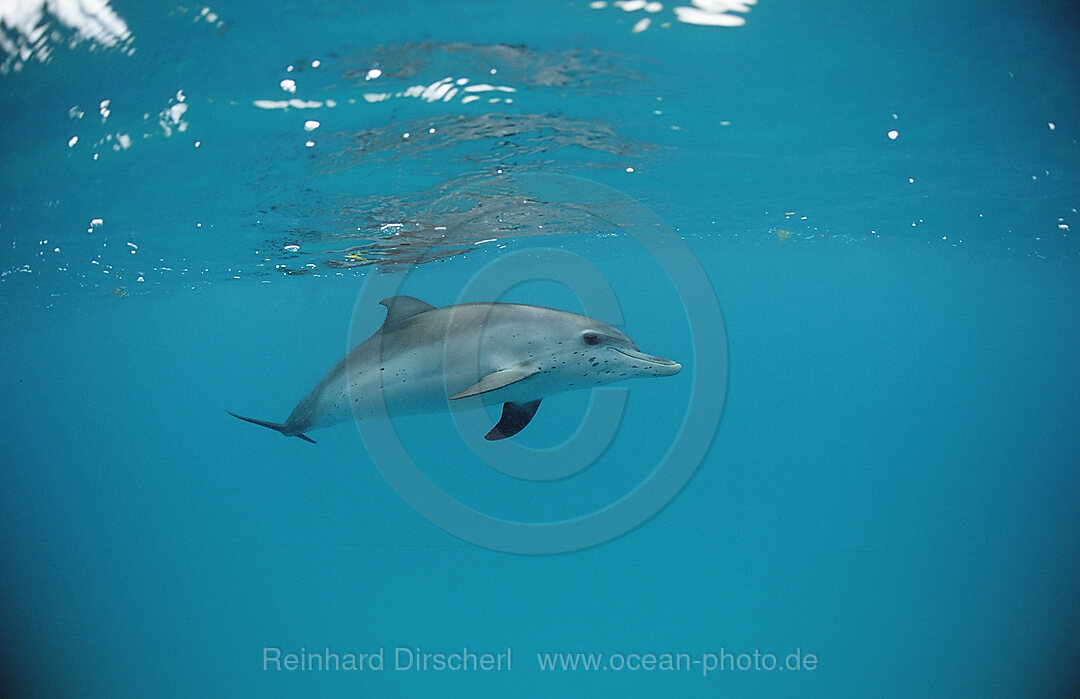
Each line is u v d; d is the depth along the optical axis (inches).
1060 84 124.0
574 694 150.8
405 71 114.0
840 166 156.7
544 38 109.2
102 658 160.6
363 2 107.0
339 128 125.7
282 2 107.4
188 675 155.3
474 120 127.3
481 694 151.4
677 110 127.0
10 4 111.7
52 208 149.0
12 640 166.2
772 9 109.2
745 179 166.1
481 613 177.2
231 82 115.5
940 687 150.9
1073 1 114.0
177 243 181.8
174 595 185.9
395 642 166.2
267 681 154.7
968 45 116.0
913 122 134.0
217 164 133.9
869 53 115.1
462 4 105.9
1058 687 149.6
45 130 121.9
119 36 112.7
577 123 130.6
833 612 175.5
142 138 124.6
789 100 125.4
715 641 165.6
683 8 107.2
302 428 138.5
